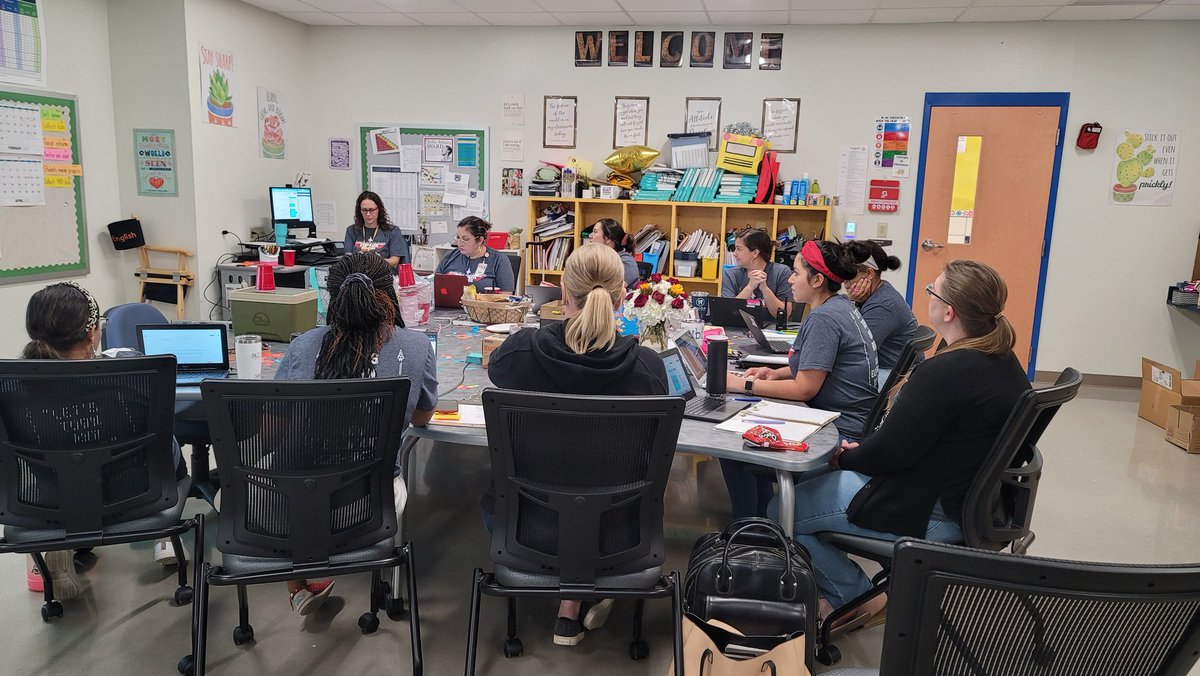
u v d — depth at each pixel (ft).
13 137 14.94
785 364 10.16
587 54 20.48
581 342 6.35
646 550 6.01
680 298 9.68
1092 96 18.44
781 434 7.18
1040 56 18.51
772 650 5.24
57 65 15.89
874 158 19.53
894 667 3.55
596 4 18.01
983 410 6.41
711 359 8.23
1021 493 6.81
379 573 7.83
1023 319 19.62
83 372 6.07
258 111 19.75
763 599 6.16
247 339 8.13
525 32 20.71
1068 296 19.34
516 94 21.02
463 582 8.82
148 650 7.28
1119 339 19.30
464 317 12.86
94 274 17.21
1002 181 19.12
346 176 22.25
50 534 6.39
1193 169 18.34
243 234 19.43
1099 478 13.00
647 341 9.36
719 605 6.07
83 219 16.76
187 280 17.63
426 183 21.83
